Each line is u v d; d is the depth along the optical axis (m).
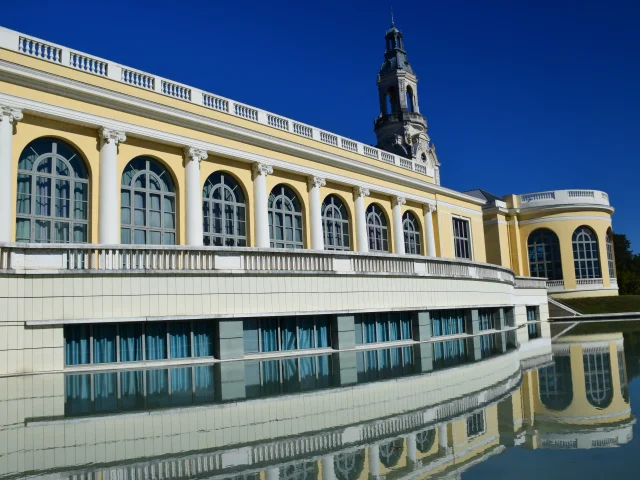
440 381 10.86
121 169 22.50
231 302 16.48
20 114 19.48
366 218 34.69
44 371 13.77
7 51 19.42
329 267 18.80
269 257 17.47
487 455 5.83
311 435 6.72
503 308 29.23
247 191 27.16
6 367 13.34
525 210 52.50
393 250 35.84
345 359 15.45
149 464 5.60
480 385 10.27
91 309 14.59
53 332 14.06
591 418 7.38
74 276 14.50
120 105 22.19
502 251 51.22
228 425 7.28
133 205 22.91
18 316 13.71
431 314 22.59
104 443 6.43
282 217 29.12
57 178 20.86
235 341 16.25
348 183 32.53
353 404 8.60
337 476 5.20
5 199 18.69
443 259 23.12
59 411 8.38
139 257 15.42
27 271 13.91
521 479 5.04
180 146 24.39
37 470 5.42
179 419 7.69
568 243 51.31
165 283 15.59
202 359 15.70
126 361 15.04
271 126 28.55
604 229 52.56
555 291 50.84
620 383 10.13
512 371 12.14
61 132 20.92
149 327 15.44
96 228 21.38
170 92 24.48
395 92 59.12
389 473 5.29
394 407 8.31
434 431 6.85
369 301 19.70
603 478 5.00
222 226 26.17
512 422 7.25
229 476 5.21
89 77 21.59
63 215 20.86
